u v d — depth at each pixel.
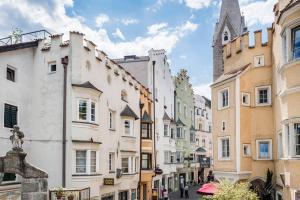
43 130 23.33
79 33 23.86
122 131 30.12
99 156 24.88
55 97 23.36
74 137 22.94
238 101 24.69
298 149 16.50
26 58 23.47
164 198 39.66
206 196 20.38
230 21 64.31
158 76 43.16
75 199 19.39
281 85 18.25
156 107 42.06
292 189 16.80
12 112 21.89
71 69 23.34
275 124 22.98
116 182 28.14
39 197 15.27
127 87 31.56
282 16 17.31
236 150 24.47
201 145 67.88
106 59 27.25
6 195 20.08
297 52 16.59
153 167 38.88
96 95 24.47
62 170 22.69
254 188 24.22
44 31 24.94
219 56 64.69
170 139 46.69
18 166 15.35
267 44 24.80
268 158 24.03
